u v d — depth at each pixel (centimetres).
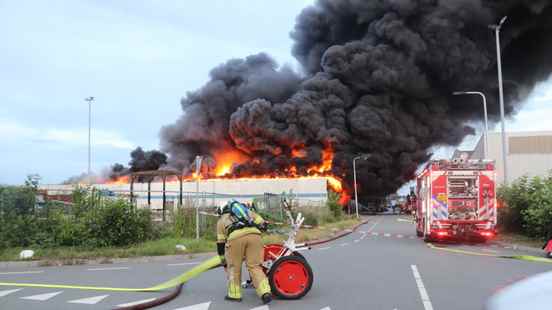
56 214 1759
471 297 877
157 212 2159
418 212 2552
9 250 1606
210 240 1992
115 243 1734
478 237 2109
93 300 852
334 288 973
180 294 937
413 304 823
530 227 2005
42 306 809
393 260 1435
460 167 2097
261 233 873
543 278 303
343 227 3309
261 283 840
